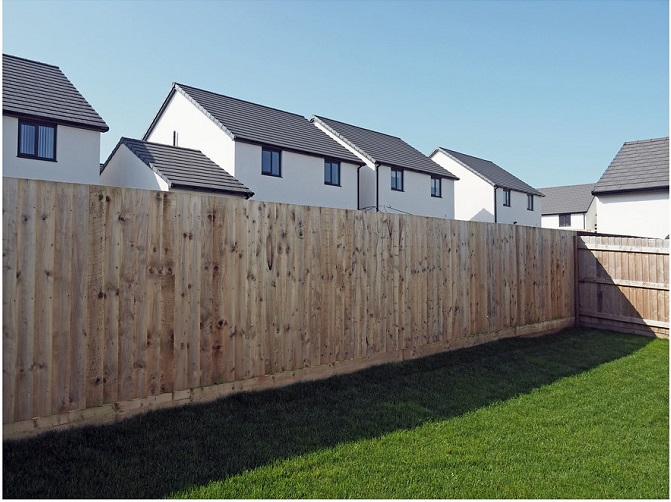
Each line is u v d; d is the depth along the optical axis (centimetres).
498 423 395
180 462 300
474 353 630
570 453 339
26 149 1255
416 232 598
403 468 306
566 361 618
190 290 395
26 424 309
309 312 482
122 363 356
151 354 372
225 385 415
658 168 1748
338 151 1984
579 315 897
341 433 361
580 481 295
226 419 375
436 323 620
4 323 300
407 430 372
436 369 553
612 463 323
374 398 447
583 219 3962
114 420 350
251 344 435
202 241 404
